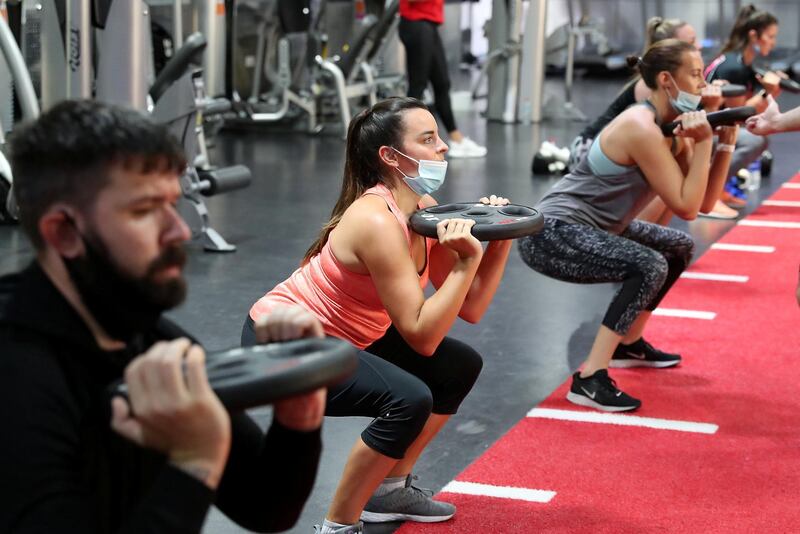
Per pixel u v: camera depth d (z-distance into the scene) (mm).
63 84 4891
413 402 2068
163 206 972
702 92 3133
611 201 3174
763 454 2754
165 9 9734
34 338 958
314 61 9391
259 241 5211
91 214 940
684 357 3559
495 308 4113
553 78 14242
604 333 3076
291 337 1058
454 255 2363
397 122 2168
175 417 870
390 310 2080
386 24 8891
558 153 7273
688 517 2387
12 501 902
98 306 969
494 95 10430
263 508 1157
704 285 4465
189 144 4922
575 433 2893
